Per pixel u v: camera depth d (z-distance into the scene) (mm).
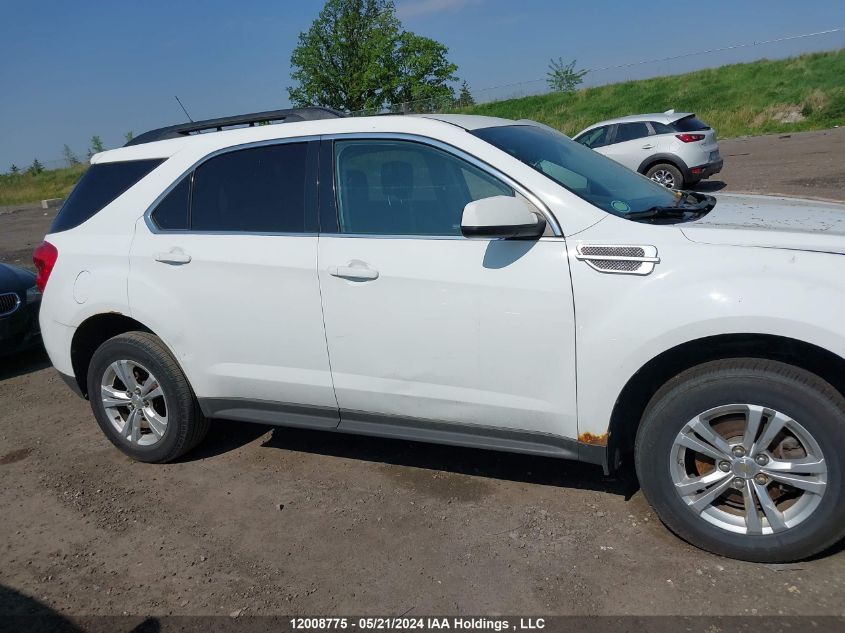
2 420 5301
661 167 13062
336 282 3467
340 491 3805
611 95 34688
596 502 3490
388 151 3500
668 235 2914
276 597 2967
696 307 2758
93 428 5000
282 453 4332
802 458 2762
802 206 3395
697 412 2855
